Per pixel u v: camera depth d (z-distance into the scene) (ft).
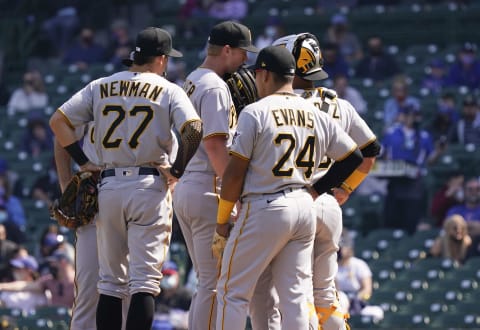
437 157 191.52
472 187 175.32
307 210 78.95
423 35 244.01
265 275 84.43
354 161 80.23
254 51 85.71
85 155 83.15
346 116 84.74
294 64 80.33
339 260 154.10
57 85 244.42
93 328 86.02
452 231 168.04
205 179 84.58
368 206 189.26
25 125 229.45
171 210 83.05
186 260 163.12
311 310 80.38
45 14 276.82
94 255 85.61
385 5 252.01
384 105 213.66
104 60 252.42
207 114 83.25
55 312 142.10
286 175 78.28
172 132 83.97
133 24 278.05
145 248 81.56
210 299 84.64
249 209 78.43
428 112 209.15
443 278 166.09
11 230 182.60
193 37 251.80
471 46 223.10
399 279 167.94
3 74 263.08
